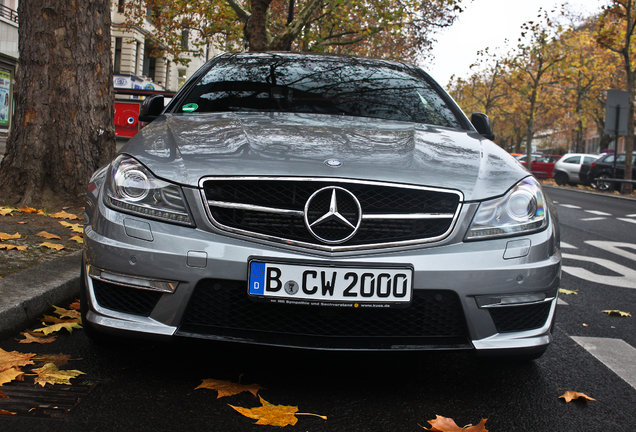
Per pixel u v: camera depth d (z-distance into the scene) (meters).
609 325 4.05
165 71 39.44
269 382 2.56
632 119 22.94
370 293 2.38
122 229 2.43
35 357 2.64
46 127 6.01
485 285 2.44
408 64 4.46
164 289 2.39
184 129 2.92
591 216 13.46
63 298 3.45
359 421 2.24
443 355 3.08
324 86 3.79
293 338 2.40
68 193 6.05
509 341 2.51
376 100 3.72
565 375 2.94
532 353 2.58
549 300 2.59
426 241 2.43
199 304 2.41
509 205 2.54
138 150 2.64
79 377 2.47
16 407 2.15
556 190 24.44
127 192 2.47
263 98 3.62
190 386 2.46
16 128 6.05
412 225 2.44
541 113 43.66
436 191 2.46
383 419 2.28
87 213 2.71
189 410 2.23
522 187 2.61
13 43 26.55
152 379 2.51
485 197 2.51
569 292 5.12
